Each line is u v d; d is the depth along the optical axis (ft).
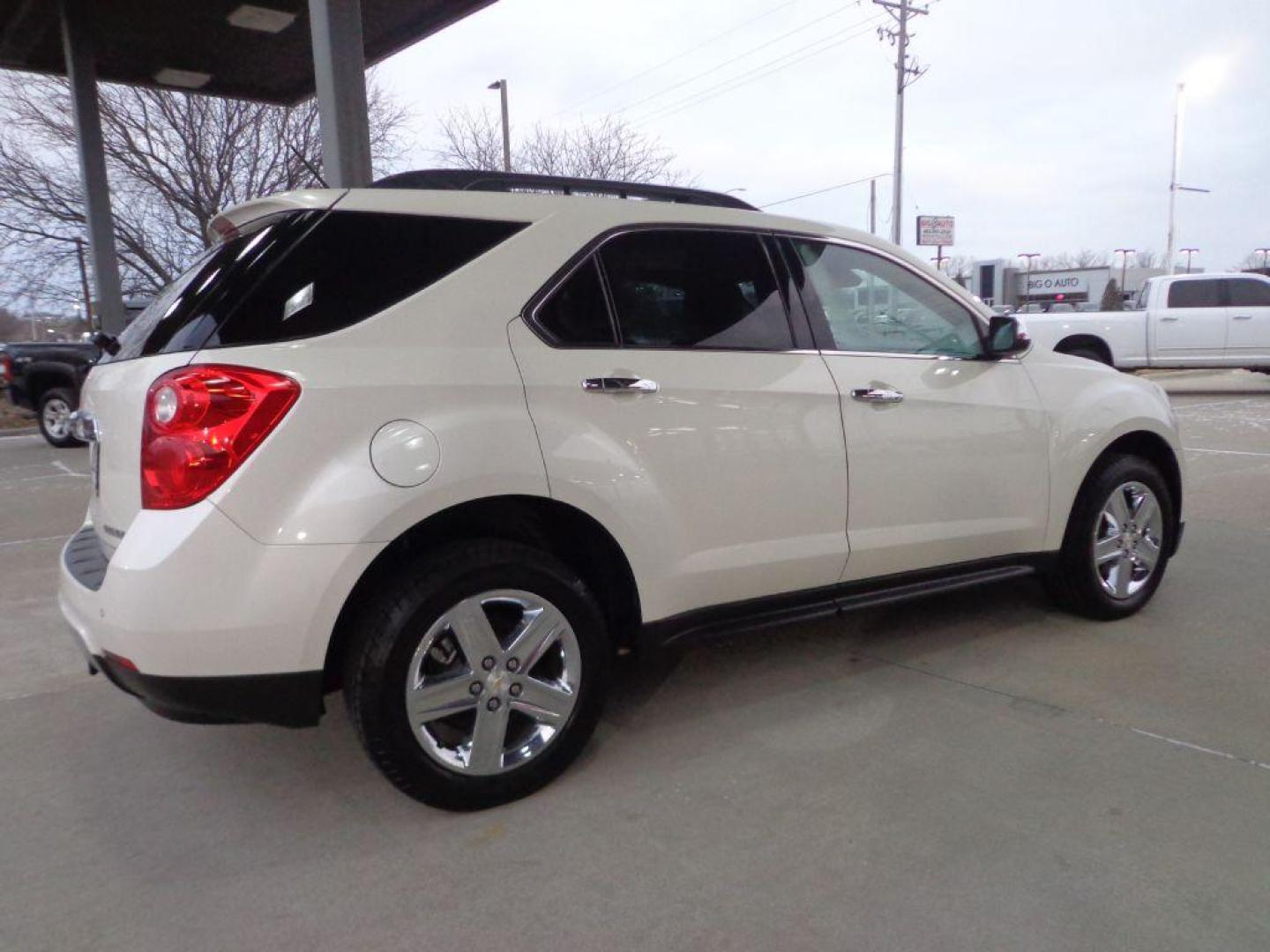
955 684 11.93
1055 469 13.11
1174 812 8.74
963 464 12.21
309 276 8.51
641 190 11.02
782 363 10.82
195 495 7.77
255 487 7.79
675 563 10.03
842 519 11.25
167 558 7.66
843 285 11.73
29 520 24.84
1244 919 7.19
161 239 68.33
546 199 9.89
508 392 8.91
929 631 13.99
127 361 8.98
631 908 7.53
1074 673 12.16
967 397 12.25
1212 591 15.67
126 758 10.49
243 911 7.64
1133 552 14.11
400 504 8.21
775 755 10.09
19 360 42.42
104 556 9.11
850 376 11.30
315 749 10.61
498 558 8.81
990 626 14.12
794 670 12.56
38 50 39.34
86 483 31.01
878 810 8.89
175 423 7.80
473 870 8.12
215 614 7.73
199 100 64.23
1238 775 9.43
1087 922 7.19
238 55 37.32
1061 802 8.96
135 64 38.42
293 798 9.50
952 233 100.89
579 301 9.65
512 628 9.27
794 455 10.75
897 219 94.58
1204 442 33.40
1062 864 7.95
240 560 7.77
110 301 36.99
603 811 9.03
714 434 10.19
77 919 7.55
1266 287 47.50
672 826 8.73
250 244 8.77
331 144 21.58
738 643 13.69
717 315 10.55
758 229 11.12
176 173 65.72
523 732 9.40
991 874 7.83
